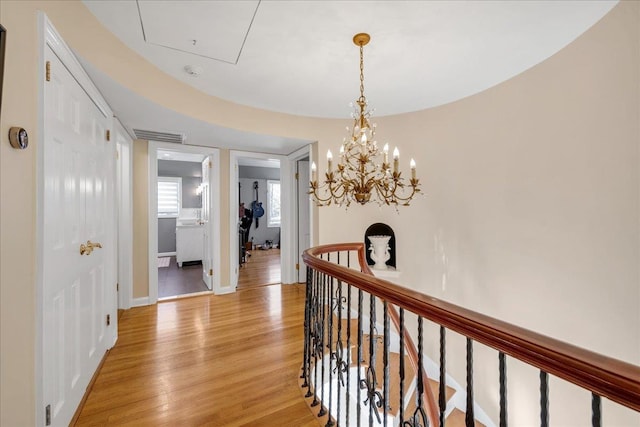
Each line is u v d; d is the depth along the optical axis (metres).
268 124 3.09
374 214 3.47
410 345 2.22
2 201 0.95
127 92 1.93
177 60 2.05
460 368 2.75
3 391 0.96
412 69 2.19
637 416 1.54
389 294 1.06
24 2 1.07
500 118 2.39
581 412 1.81
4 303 0.97
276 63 2.09
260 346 2.39
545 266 2.03
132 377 1.92
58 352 1.35
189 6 1.50
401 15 1.57
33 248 1.12
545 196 2.03
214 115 2.70
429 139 3.04
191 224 6.09
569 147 1.85
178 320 2.90
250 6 1.50
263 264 5.87
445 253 2.89
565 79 1.88
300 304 3.41
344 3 1.48
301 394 1.79
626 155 1.52
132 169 3.21
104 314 2.16
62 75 1.38
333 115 3.29
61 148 1.39
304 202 4.41
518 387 2.22
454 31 1.72
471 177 2.65
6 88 0.98
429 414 1.90
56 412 1.34
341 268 1.41
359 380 1.35
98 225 1.99
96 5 1.50
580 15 1.59
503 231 2.36
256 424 1.53
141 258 3.31
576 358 0.56
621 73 1.53
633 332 1.49
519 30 1.72
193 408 1.64
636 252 1.48
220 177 3.81
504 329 0.68
